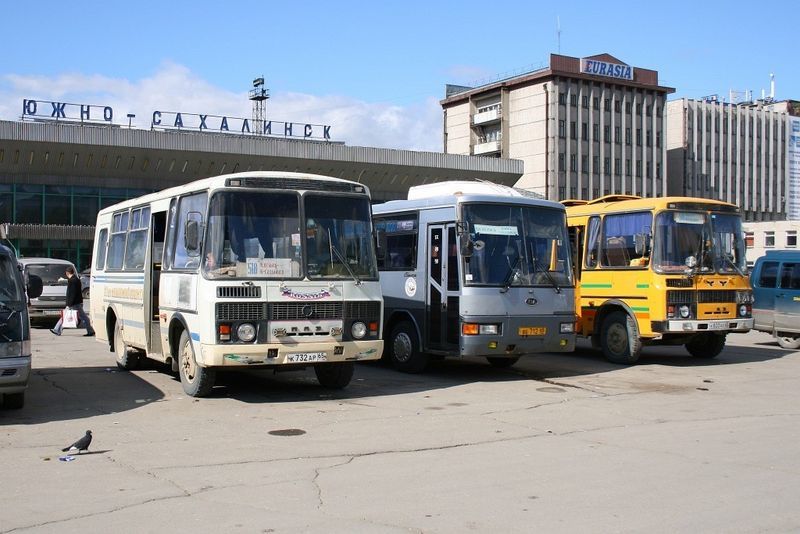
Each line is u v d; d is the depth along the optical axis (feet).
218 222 35.58
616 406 36.94
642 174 279.49
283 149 168.86
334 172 178.91
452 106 299.17
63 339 71.67
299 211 37.11
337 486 22.79
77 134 149.07
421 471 24.53
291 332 35.86
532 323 45.27
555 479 23.56
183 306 37.78
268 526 19.19
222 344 34.71
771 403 37.81
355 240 38.32
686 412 35.32
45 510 20.56
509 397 39.60
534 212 46.80
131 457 26.45
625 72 274.57
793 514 20.08
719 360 56.29
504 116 273.95
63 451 27.30
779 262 63.87
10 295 32.60
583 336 56.29
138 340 44.96
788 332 62.80
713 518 19.74
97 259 54.70
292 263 36.42
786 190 339.16
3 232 37.88
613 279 53.83
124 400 38.01
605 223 55.06
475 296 44.04
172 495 21.90
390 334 50.47
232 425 31.99
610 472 24.39
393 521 19.54
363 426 31.86
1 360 31.71
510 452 27.22
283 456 26.61
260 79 235.61
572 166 264.72
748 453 27.07
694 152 310.86
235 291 35.04
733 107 323.57
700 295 50.98
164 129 173.88
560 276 46.88
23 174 150.71
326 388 41.96
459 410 35.73
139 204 45.96
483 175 199.52
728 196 320.50
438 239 46.70
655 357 58.23
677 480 23.43
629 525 19.20
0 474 24.27
